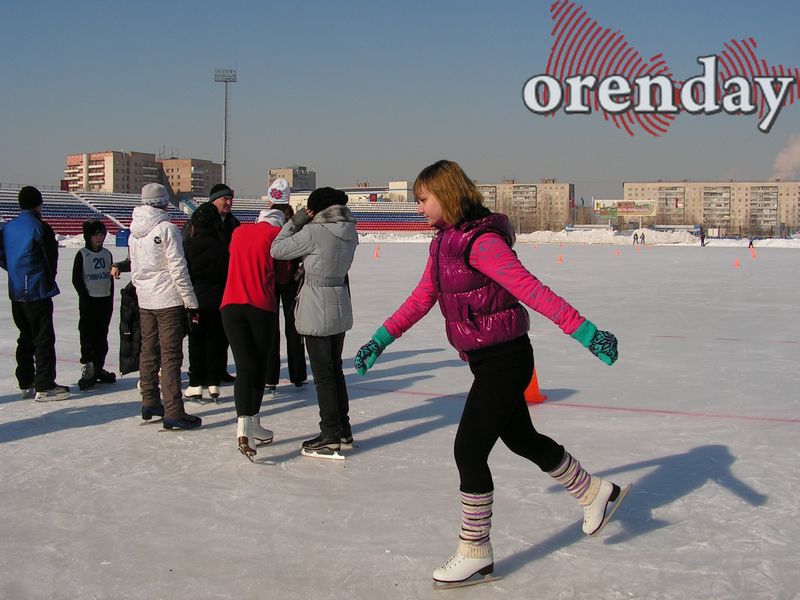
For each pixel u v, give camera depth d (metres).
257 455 4.53
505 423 2.82
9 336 9.43
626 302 13.68
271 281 4.59
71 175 134.88
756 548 3.16
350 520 3.48
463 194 2.75
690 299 14.27
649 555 3.09
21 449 4.63
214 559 3.05
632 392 6.24
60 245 41.22
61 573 2.93
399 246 49.88
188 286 4.95
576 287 17.06
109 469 4.25
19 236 5.68
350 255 4.48
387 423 5.32
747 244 60.38
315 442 4.48
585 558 3.07
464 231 2.73
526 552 3.12
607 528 3.38
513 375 2.79
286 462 4.39
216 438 4.92
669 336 9.53
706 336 9.53
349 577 2.89
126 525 3.42
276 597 2.73
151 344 5.16
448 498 3.77
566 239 69.75
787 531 3.35
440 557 3.08
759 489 3.88
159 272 4.96
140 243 4.97
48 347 5.88
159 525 3.42
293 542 3.23
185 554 3.10
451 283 2.77
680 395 6.12
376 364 7.69
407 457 4.49
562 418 5.36
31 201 5.77
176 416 5.05
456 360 7.91
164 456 4.50
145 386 5.18
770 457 4.42
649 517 3.51
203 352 5.98
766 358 7.91
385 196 145.62
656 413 5.51
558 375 6.98
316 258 4.37
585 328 2.63
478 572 2.84
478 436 2.79
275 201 5.27
